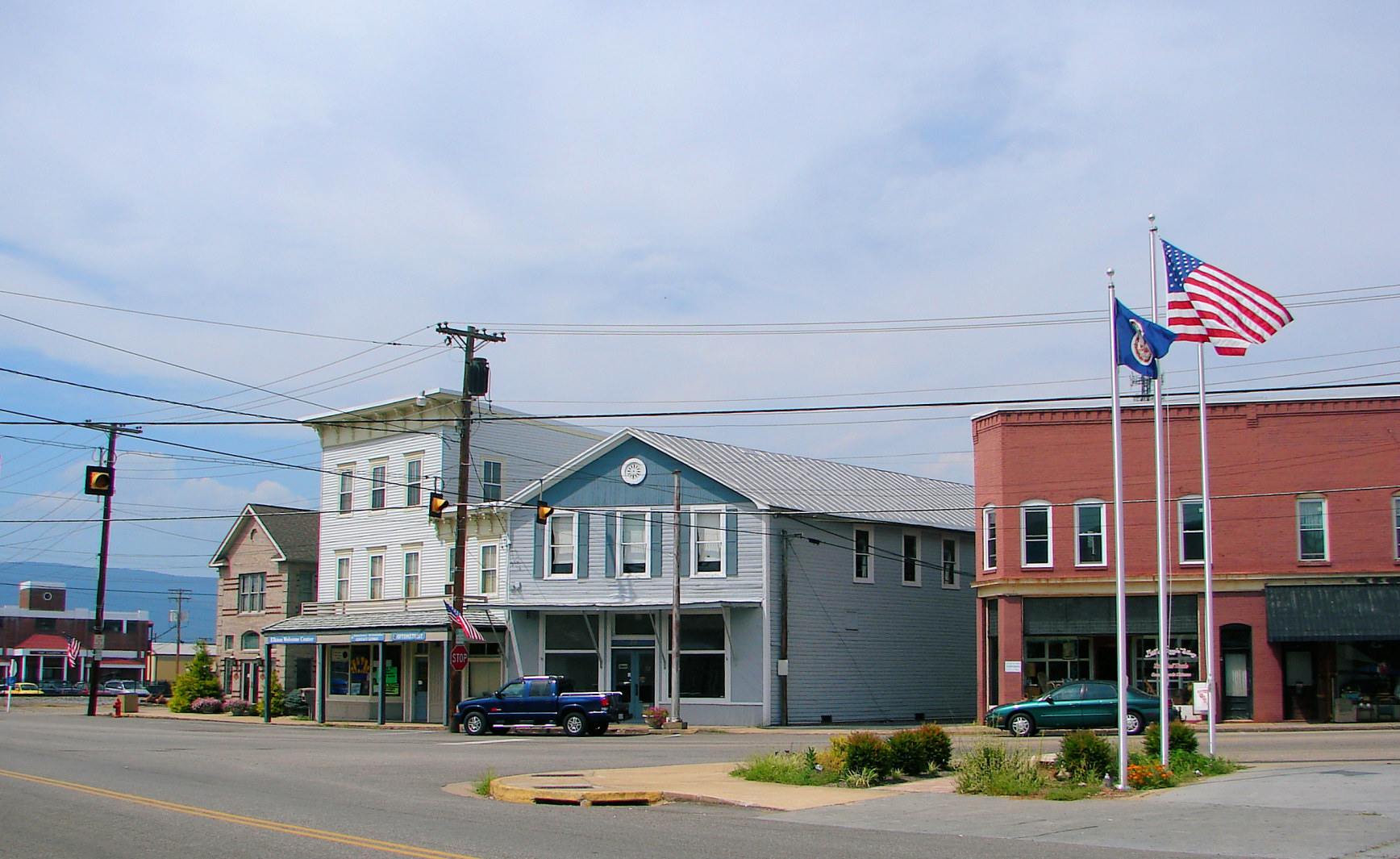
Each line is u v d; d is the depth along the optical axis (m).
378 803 17.56
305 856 12.32
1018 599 38.00
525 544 44.25
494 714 36.06
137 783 20.09
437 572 48.78
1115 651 37.88
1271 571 35.59
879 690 43.47
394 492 51.00
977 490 40.16
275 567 58.69
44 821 15.16
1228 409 36.66
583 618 42.78
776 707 39.66
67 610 112.25
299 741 32.72
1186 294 20.95
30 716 51.12
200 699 57.06
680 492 39.72
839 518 42.22
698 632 41.09
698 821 15.26
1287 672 35.81
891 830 14.28
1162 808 15.45
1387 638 33.75
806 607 41.28
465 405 39.06
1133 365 18.59
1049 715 31.53
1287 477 35.81
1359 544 35.03
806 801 17.02
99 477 34.53
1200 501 36.56
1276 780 18.00
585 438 54.53
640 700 41.56
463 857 12.17
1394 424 35.19
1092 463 37.78
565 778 20.44
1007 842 13.10
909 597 45.53
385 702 48.53
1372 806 15.08
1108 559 37.34
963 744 29.31
